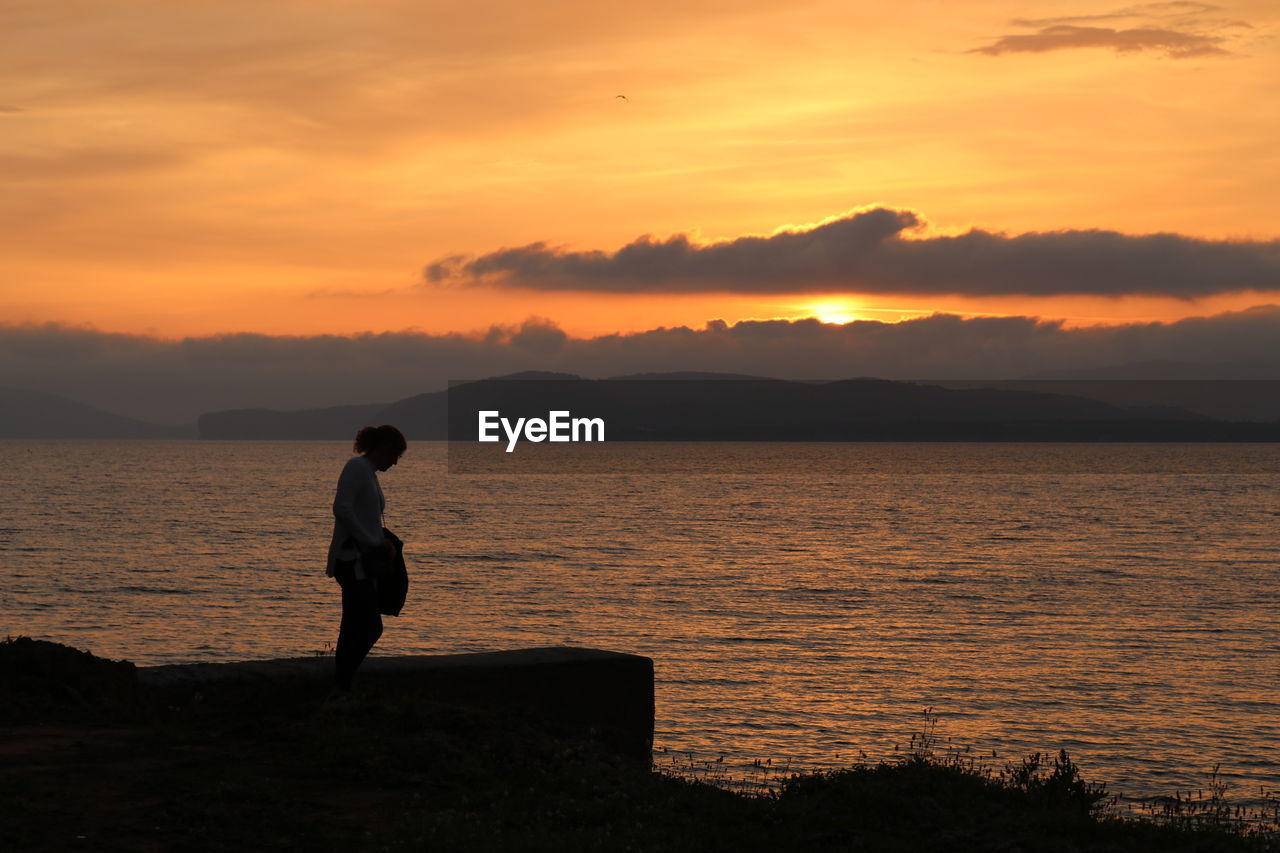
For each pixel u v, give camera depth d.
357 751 7.07
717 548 80.06
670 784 7.47
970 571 67.69
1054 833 6.91
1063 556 77.50
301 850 5.55
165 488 153.50
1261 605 54.16
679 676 35.25
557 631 43.00
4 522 92.69
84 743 7.22
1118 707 32.28
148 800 6.13
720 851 6.02
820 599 54.28
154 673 8.70
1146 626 47.41
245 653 37.81
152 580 56.94
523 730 8.15
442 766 7.11
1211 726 30.12
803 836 6.33
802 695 32.91
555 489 167.25
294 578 58.50
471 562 67.44
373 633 8.20
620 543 82.88
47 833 5.51
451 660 9.30
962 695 33.53
